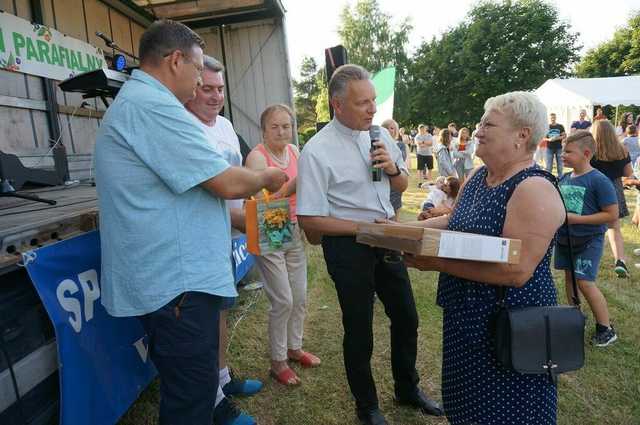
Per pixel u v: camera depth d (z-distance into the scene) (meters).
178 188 1.41
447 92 41.72
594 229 3.10
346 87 2.01
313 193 2.07
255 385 2.67
